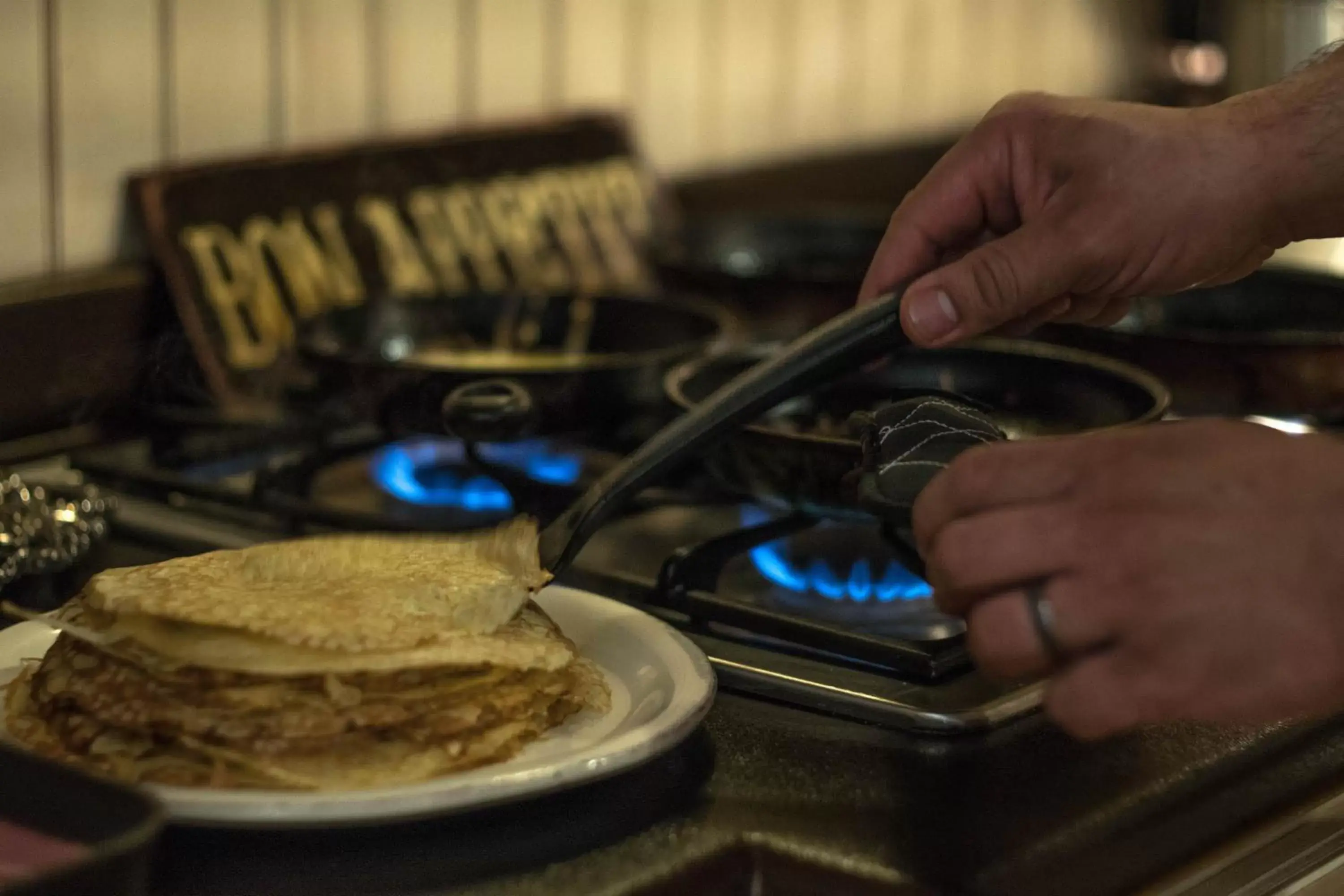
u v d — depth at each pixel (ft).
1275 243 2.69
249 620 1.87
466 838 1.85
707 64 5.06
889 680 2.28
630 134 4.66
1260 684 1.67
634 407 3.04
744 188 5.22
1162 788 2.02
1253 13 6.68
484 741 1.91
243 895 1.74
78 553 2.71
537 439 3.01
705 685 2.09
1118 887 1.82
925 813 1.94
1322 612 1.66
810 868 1.82
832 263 4.62
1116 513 1.70
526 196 4.29
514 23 4.41
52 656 2.02
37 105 3.40
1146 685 1.69
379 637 1.89
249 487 3.08
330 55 3.97
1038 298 2.52
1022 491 1.77
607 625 2.33
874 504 2.24
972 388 3.09
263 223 3.69
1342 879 2.16
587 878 1.78
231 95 3.77
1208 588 1.66
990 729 2.16
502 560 2.28
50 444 3.26
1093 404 2.93
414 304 3.65
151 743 1.87
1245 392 3.22
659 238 4.61
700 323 3.56
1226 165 2.53
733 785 2.00
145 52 3.57
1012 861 1.83
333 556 2.20
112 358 3.38
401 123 4.18
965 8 6.02
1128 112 2.60
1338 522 1.67
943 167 2.71
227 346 3.52
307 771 1.82
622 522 3.02
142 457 3.24
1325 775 2.11
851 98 5.64
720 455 2.63
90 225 3.54
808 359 2.38
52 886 1.40
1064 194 2.55
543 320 3.76
